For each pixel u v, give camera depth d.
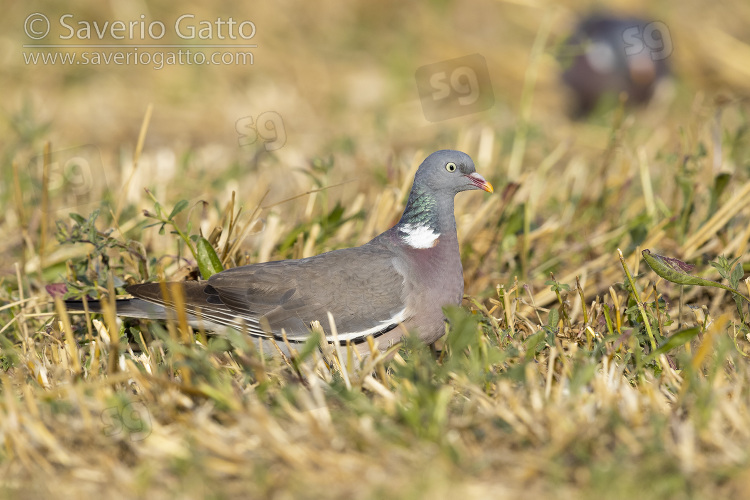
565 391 7.84
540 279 11.66
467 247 11.76
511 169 14.33
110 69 21.77
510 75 22.02
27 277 11.23
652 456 6.72
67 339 8.73
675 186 12.52
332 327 9.16
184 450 7.12
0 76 21.05
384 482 6.69
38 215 12.42
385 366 9.82
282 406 7.61
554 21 24.05
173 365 8.30
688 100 20.58
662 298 9.70
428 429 7.05
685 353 8.42
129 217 12.41
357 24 25.11
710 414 7.16
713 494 6.55
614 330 9.59
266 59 22.77
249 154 16.36
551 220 12.62
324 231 11.82
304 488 6.63
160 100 20.81
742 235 11.27
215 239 10.55
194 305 9.45
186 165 14.24
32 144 15.49
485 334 9.22
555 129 19.05
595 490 6.43
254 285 9.59
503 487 6.66
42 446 7.32
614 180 13.69
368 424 7.25
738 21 23.98
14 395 8.13
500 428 7.32
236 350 8.64
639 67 19.19
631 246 11.44
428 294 9.69
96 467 7.12
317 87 21.73
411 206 9.93
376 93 21.50
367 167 15.66
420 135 18.58
